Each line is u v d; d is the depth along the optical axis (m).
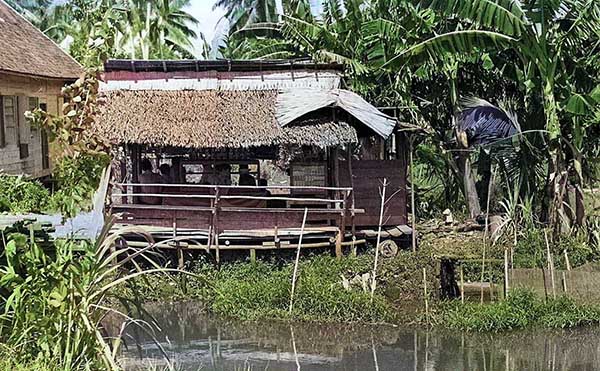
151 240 7.24
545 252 15.18
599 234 15.82
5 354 6.20
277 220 15.73
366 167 17.08
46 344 6.31
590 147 17.42
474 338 12.16
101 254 6.90
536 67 15.52
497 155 18.62
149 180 16.52
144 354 10.75
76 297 6.48
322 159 16.73
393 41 17.77
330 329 12.66
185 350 11.30
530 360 11.03
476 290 13.63
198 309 13.78
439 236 18.09
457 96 19.28
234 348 11.55
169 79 17.47
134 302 7.31
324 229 15.62
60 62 23.33
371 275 14.36
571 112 14.50
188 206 16.23
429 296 13.69
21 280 6.59
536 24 14.52
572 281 13.16
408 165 18.34
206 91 17.09
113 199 16.34
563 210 16.05
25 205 14.33
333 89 17.16
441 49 14.88
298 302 13.41
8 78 19.41
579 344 11.79
